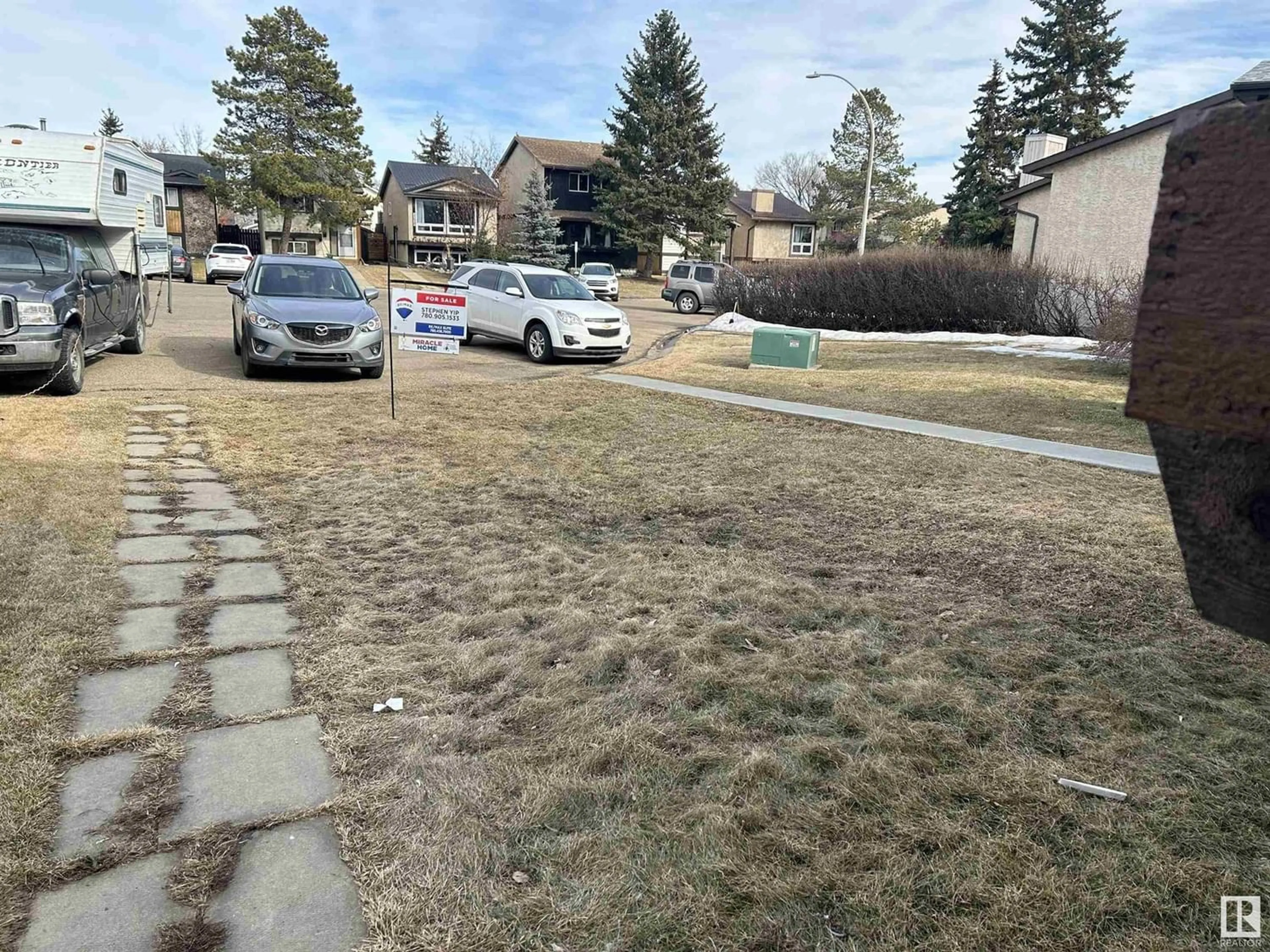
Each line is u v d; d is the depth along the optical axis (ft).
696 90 130.82
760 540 14.74
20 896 6.01
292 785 7.46
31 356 23.81
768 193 160.97
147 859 6.45
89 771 7.56
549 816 7.07
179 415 24.30
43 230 28.43
